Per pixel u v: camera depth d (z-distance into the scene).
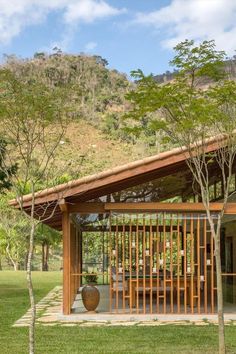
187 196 16.80
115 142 61.56
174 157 12.52
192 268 13.69
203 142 9.14
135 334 10.84
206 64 8.84
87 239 29.91
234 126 9.10
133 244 18.61
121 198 14.12
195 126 8.99
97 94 79.25
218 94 8.81
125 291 14.92
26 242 33.44
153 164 12.54
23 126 7.69
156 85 8.94
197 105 8.66
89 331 11.27
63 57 88.69
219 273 8.68
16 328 11.76
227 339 10.20
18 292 20.95
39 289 22.42
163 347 9.47
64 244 13.57
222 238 18.50
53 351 9.20
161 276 15.26
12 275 32.03
